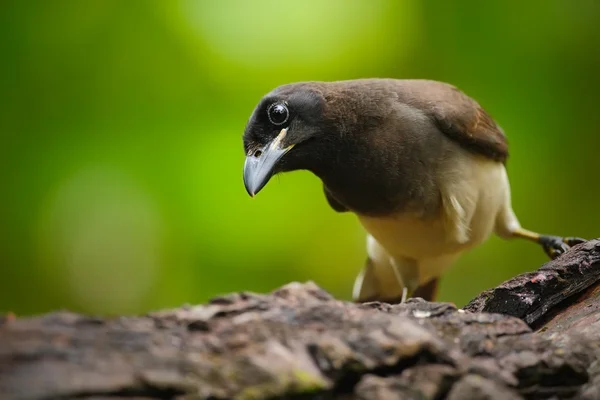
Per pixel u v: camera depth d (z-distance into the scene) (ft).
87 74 40.11
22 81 39.81
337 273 43.09
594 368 17.70
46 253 41.32
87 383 14.05
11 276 41.83
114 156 39.81
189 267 40.91
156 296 41.57
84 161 39.88
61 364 14.42
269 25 40.27
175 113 40.16
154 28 40.22
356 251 42.65
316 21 40.34
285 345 15.61
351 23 40.73
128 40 40.16
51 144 39.70
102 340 15.24
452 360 16.10
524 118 41.93
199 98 40.24
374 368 15.64
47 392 13.75
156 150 39.96
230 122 40.19
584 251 23.07
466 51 41.68
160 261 40.98
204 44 40.14
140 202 39.83
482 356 17.17
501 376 16.43
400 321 16.65
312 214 41.68
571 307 22.57
